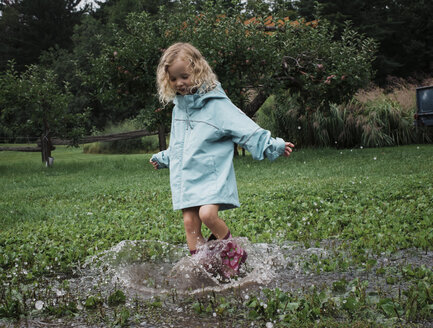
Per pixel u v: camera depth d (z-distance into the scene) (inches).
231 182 117.3
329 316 90.0
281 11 507.5
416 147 530.9
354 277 112.5
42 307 100.6
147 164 510.9
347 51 472.7
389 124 587.2
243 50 431.2
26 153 913.5
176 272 123.3
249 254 134.3
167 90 123.7
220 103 119.6
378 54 1261.1
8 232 183.9
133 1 1171.9
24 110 529.3
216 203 112.7
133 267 131.1
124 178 381.4
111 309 100.0
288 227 167.2
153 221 192.4
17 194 309.4
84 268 132.9
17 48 1793.8
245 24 480.7
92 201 262.7
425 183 247.6
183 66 117.4
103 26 1202.6
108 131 930.7
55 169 495.2
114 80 462.9
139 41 450.6
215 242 118.8
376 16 1338.6
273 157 114.9
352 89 483.8
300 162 432.5
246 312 94.8
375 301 95.3
